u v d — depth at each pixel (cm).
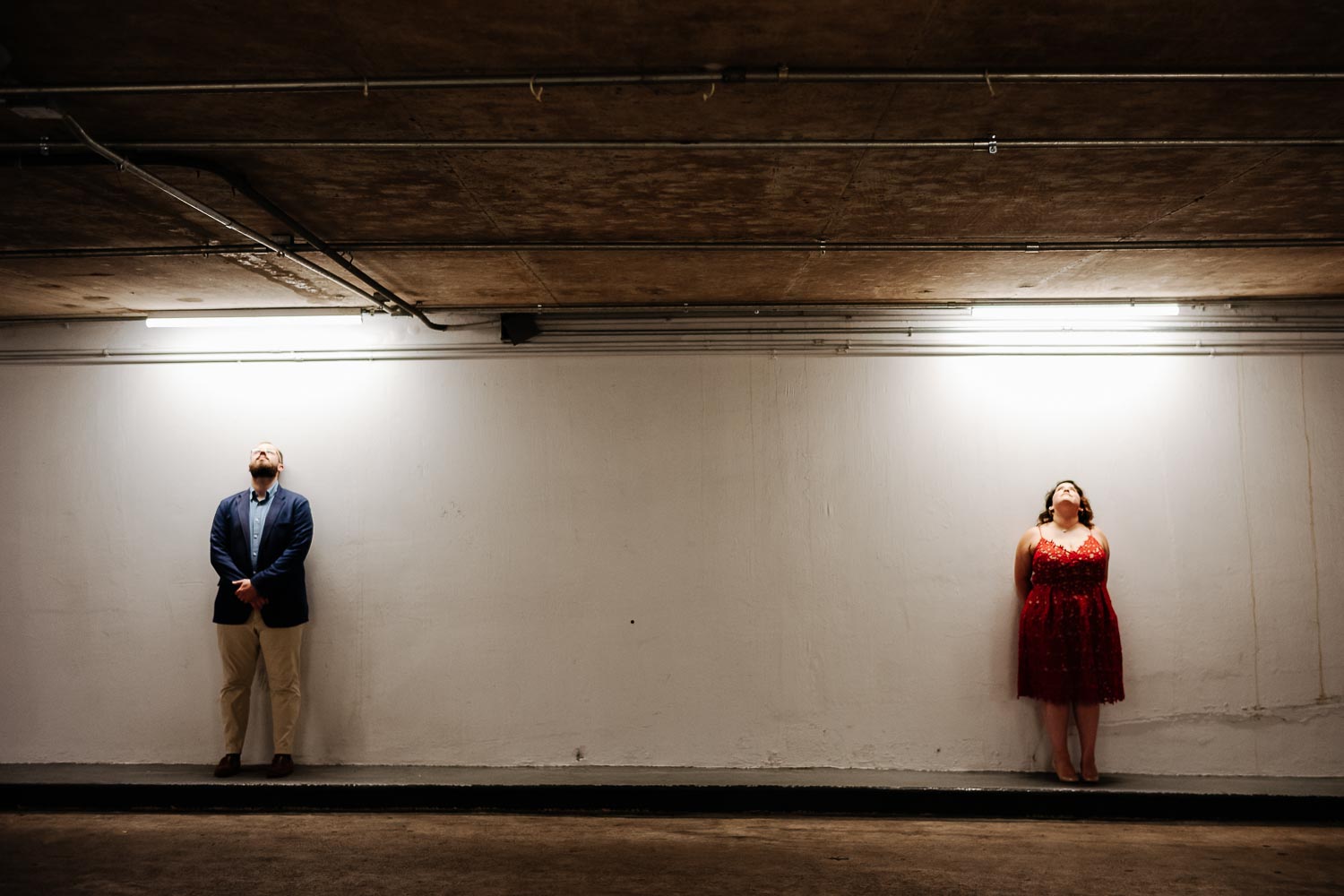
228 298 503
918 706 521
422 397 543
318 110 263
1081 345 532
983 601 524
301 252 412
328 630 533
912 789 483
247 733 529
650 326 540
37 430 548
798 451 534
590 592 531
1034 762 516
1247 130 280
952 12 210
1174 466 526
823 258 428
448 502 538
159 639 534
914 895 372
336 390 545
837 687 523
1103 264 441
